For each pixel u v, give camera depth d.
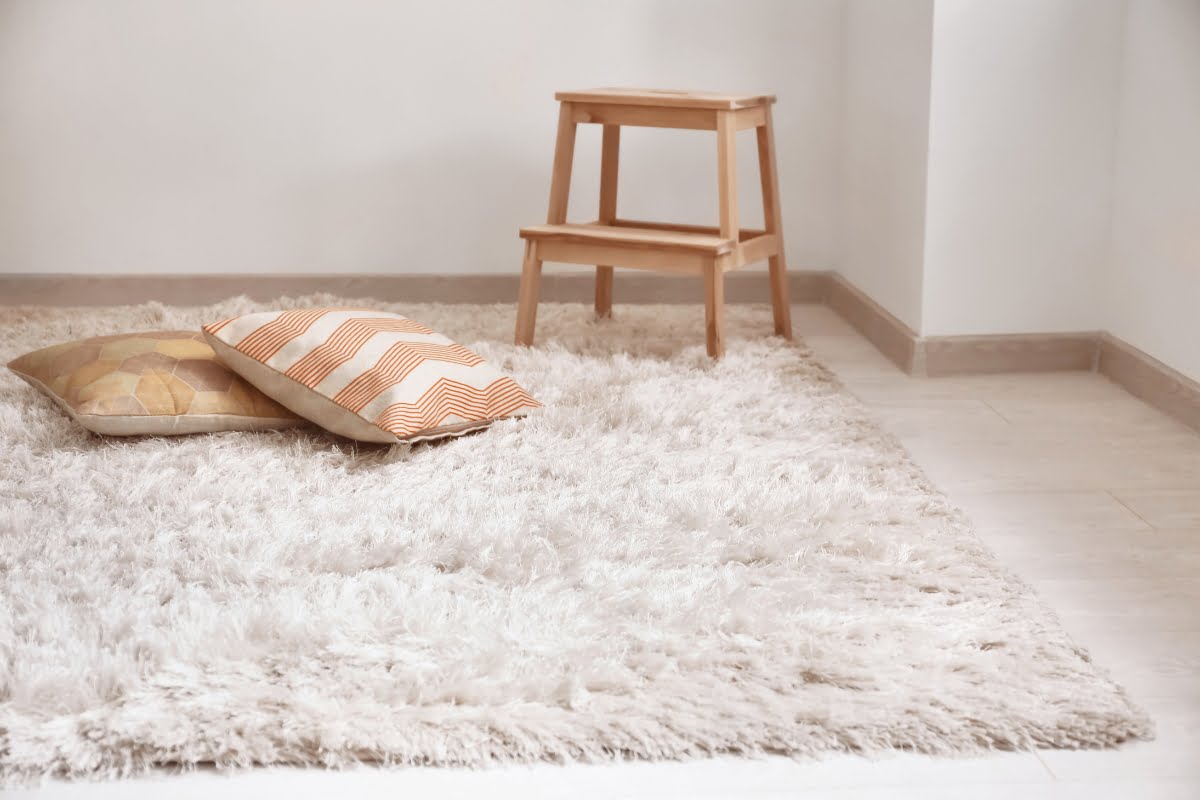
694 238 2.46
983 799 1.11
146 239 3.00
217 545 1.54
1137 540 1.66
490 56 2.94
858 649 1.32
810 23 2.96
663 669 1.27
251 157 2.97
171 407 1.93
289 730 1.17
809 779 1.14
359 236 3.03
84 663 1.25
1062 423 2.16
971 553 1.58
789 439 2.01
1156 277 2.27
